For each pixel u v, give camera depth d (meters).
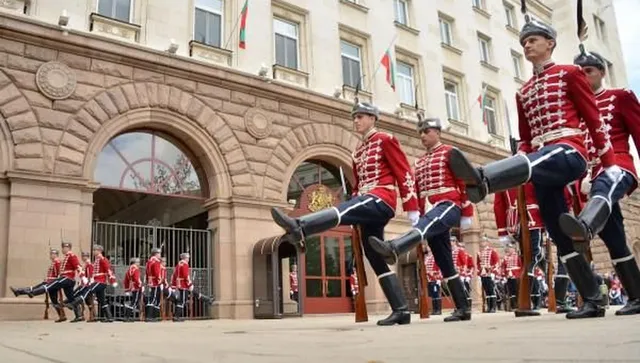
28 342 5.09
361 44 21.09
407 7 23.70
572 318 5.10
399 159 6.56
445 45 24.52
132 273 14.06
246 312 15.30
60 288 12.45
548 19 33.25
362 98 20.09
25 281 12.44
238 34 17.27
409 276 18.41
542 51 4.93
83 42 14.06
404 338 3.72
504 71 27.62
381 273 6.55
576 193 5.62
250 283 15.59
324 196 18.86
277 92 17.34
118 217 18.36
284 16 18.91
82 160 13.67
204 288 15.61
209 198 15.91
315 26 19.42
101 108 14.19
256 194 16.36
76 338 5.63
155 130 15.66
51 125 13.41
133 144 15.28
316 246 18.28
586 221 4.18
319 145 18.23
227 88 16.48
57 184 13.20
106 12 15.25
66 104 13.71
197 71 15.80
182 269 14.56
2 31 13.12
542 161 4.48
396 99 21.38
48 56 13.70
